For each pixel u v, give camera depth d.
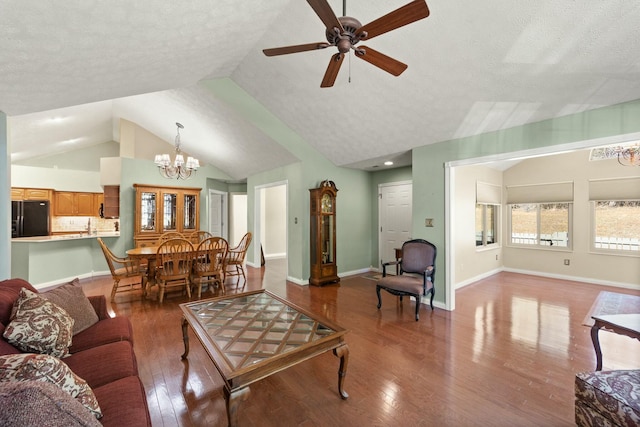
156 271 4.23
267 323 2.08
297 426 1.67
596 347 2.13
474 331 3.00
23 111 2.48
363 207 6.07
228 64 3.62
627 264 4.80
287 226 5.51
